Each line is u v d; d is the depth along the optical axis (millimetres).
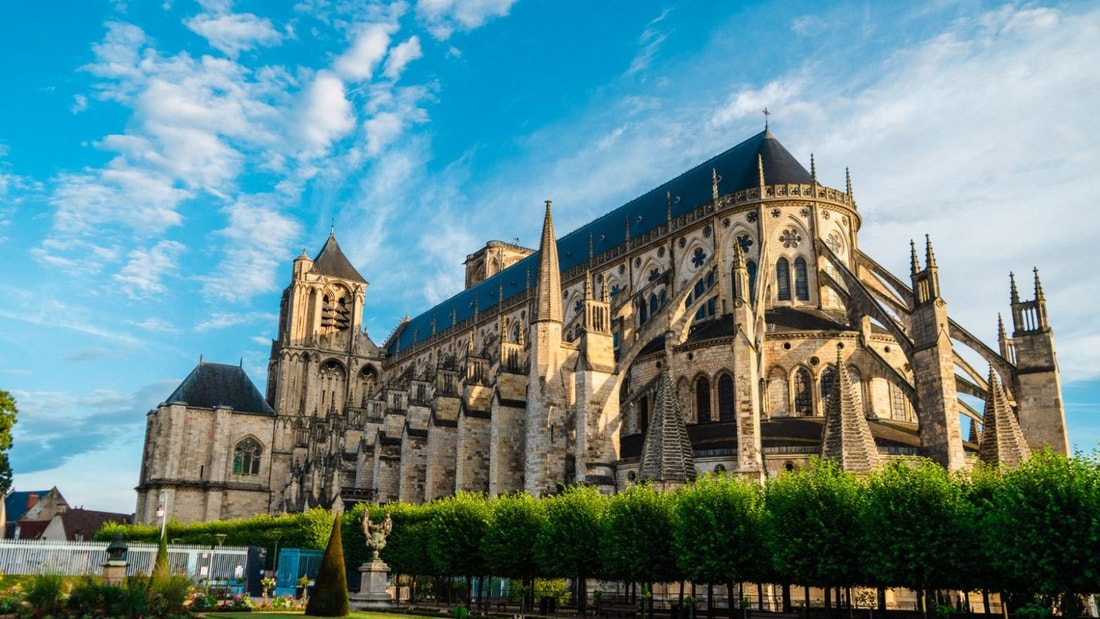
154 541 110562
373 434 121188
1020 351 75312
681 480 62469
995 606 61250
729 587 51875
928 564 43719
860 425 59875
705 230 94812
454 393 100688
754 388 65625
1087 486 38969
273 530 96875
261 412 137750
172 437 128000
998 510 42188
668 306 84500
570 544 58844
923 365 68125
